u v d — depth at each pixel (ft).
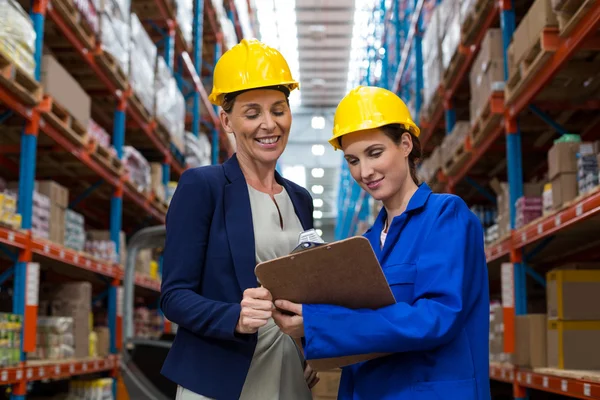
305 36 74.33
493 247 18.28
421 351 5.79
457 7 21.09
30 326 14.28
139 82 23.04
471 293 5.96
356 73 80.89
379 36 60.54
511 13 17.12
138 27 23.02
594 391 10.66
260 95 6.46
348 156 6.43
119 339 22.11
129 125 24.68
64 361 16.75
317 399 13.01
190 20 31.58
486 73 17.94
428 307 5.51
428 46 26.78
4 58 12.84
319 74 85.25
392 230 6.24
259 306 5.56
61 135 16.88
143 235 16.63
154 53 25.09
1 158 18.31
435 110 26.48
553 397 16.97
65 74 16.35
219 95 6.64
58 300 18.74
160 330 30.14
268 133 6.52
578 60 15.10
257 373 6.48
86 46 18.26
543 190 15.99
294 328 5.67
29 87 14.44
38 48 14.75
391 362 5.91
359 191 70.59
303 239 5.52
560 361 12.98
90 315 19.75
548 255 20.56
